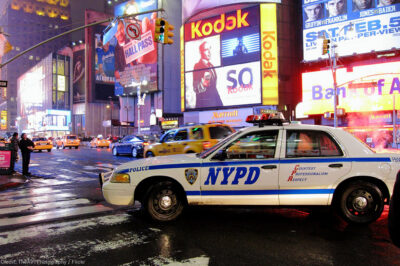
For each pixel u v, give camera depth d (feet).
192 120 168.66
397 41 115.85
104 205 22.98
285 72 148.66
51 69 313.12
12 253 13.48
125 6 210.79
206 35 163.02
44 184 34.83
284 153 17.08
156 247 13.89
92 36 298.35
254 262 12.14
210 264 11.98
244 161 17.06
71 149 123.44
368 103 117.29
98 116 299.58
